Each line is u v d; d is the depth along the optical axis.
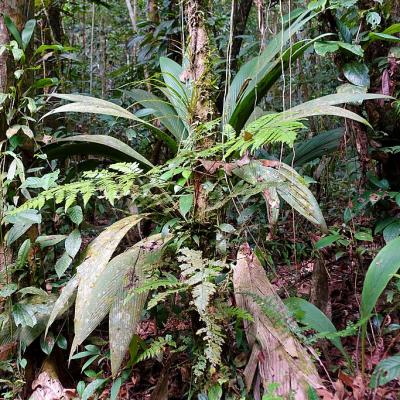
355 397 1.49
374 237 2.54
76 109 2.12
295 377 1.43
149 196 1.73
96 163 2.81
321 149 2.71
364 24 2.56
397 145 2.50
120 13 6.81
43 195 1.62
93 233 3.43
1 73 2.04
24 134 2.15
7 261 2.03
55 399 1.86
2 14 2.05
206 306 1.54
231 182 1.81
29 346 2.03
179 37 4.05
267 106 4.72
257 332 1.57
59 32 4.22
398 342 1.88
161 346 1.62
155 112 2.89
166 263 1.75
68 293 1.72
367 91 2.52
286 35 2.49
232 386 1.62
